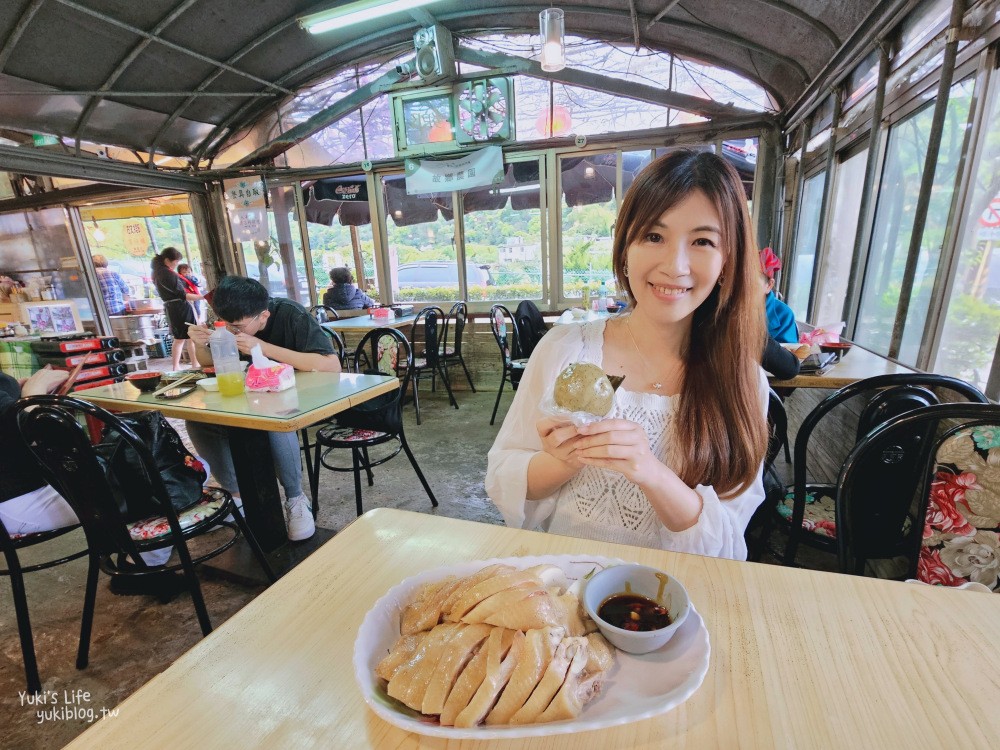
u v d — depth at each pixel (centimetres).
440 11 417
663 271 81
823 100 334
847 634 58
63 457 134
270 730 48
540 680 46
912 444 132
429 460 333
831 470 237
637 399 97
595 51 432
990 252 172
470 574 66
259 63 443
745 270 87
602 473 96
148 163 500
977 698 49
